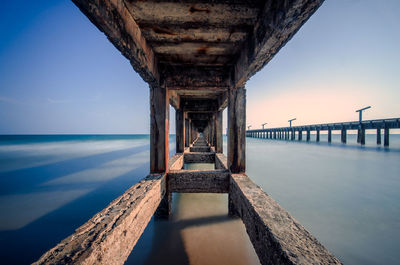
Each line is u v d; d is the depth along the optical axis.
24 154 19.33
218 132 6.84
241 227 3.74
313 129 31.64
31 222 4.82
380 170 10.49
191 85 3.39
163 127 3.38
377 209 5.35
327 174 9.50
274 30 1.57
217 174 3.44
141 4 1.76
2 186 7.98
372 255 3.41
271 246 1.48
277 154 17.09
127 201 2.06
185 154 6.72
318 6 1.28
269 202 2.09
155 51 2.84
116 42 1.73
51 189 7.53
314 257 1.22
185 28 2.19
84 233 1.46
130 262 2.82
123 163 13.48
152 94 3.39
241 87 3.38
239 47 2.71
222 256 2.95
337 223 4.56
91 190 7.38
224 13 1.90
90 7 1.21
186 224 3.83
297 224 1.64
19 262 3.38
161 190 3.00
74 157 16.92
